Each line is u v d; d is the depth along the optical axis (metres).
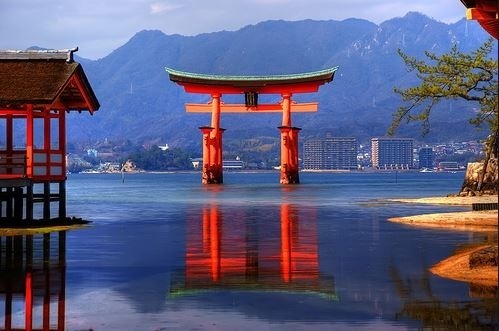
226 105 143.75
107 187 159.88
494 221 40.47
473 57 67.44
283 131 145.25
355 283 21.17
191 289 20.61
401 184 174.12
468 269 22.39
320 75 134.75
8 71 40.22
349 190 119.81
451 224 40.22
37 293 20.16
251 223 46.06
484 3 24.73
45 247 31.72
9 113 41.47
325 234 37.16
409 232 36.28
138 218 51.91
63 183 43.72
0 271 24.44
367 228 40.16
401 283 20.91
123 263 26.34
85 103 42.97
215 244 32.97
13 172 41.06
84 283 21.84
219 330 15.66
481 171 74.50
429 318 16.36
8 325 16.28
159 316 17.02
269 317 16.81
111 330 15.75
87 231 39.75
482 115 68.31
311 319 16.55
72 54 40.97
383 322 16.11
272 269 24.41
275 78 136.38
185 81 136.25
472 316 16.39
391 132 71.44
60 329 15.86
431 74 69.25
